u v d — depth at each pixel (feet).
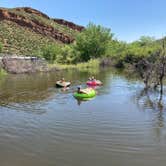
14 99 85.56
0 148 44.93
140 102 79.71
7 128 55.16
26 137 50.01
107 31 313.32
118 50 294.66
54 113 67.26
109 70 208.33
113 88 107.55
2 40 374.63
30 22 526.98
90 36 306.96
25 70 186.19
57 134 51.62
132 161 40.57
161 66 94.53
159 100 82.23
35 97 88.89
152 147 45.60
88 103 78.79
